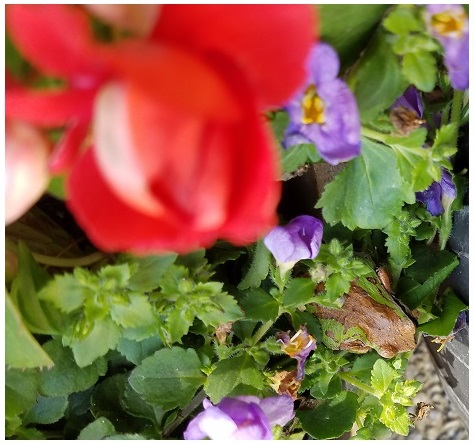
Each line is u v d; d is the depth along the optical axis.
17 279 0.14
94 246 0.17
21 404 0.16
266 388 0.19
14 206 0.11
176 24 0.08
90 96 0.08
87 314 0.15
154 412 0.20
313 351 0.21
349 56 0.14
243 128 0.08
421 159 0.15
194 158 0.07
